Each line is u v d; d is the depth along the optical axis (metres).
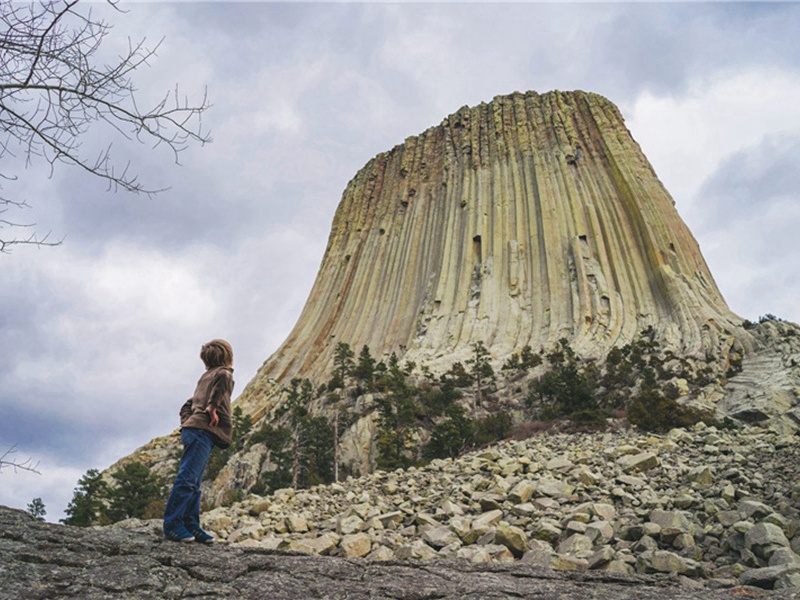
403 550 8.03
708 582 6.33
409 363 76.44
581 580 5.34
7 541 4.11
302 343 118.69
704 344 66.12
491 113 140.00
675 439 18.31
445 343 89.62
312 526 11.16
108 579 3.71
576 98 134.50
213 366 5.58
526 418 53.75
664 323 80.31
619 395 50.53
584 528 8.56
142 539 4.72
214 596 3.72
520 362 75.88
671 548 8.01
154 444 88.31
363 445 50.88
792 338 58.91
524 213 110.31
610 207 103.62
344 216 150.12
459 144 138.75
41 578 3.55
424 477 15.76
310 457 49.34
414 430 50.38
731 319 75.50
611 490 11.12
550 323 86.25
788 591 4.80
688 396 46.97
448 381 64.81
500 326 89.56
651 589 4.91
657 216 98.81
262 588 3.96
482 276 100.31
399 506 12.34
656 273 89.19
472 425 39.22
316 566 4.67
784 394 40.00
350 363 85.88
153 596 3.58
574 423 30.66
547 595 4.40
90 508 42.81
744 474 11.54
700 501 9.97
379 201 145.38
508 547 8.30
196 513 5.09
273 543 9.21
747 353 61.34
